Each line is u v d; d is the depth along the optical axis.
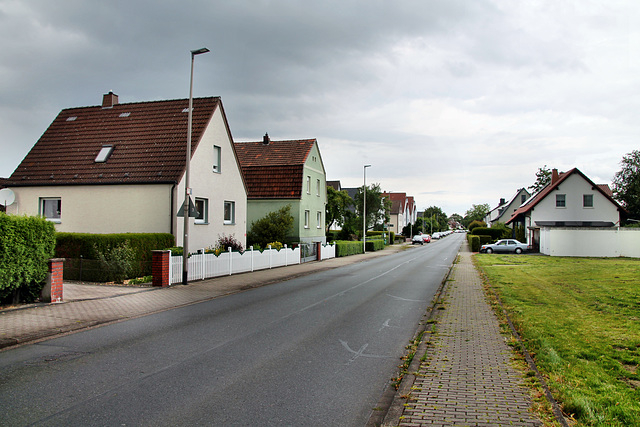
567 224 45.28
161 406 4.89
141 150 21.42
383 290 15.36
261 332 8.68
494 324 9.37
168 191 19.53
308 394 5.34
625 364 6.55
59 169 21.80
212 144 22.38
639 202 48.53
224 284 16.19
